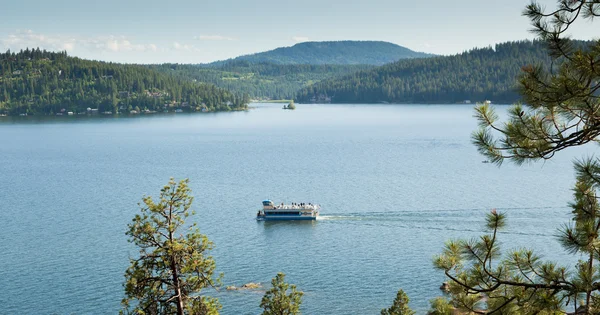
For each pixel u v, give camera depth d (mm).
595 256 16734
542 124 18031
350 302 86625
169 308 54375
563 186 175000
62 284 95812
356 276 98188
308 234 127188
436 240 119375
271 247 116938
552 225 124125
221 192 182750
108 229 133000
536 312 18047
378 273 99375
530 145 18344
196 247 54531
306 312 83000
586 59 16094
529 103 17625
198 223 139000
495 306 19109
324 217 143500
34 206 162625
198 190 187000
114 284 95562
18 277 99562
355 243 118938
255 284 94438
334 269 102125
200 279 53844
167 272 53812
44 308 86438
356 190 180250
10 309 86250
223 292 91125
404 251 112062
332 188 185500
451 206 150875
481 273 18891
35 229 134000
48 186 199000
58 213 152625
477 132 19328
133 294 52000
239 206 160000
